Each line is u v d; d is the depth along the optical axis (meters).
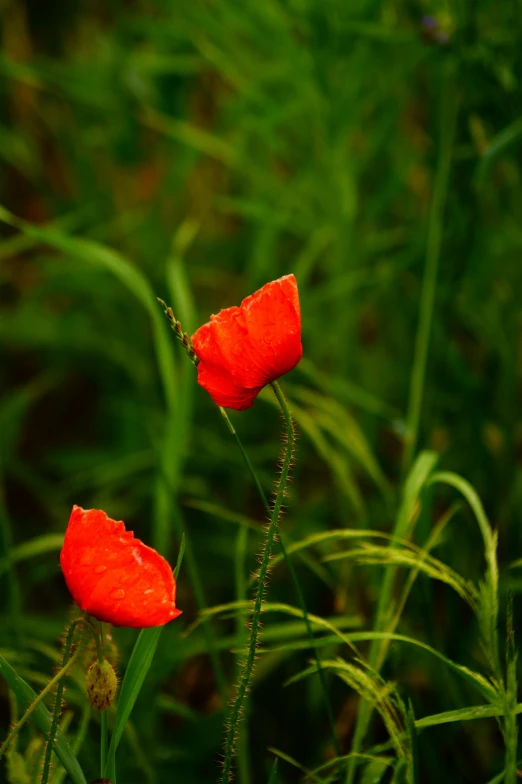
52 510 1.42
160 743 1.02
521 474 1.21
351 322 1.38
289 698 1.11
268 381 0.77
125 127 1.57
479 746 1.00
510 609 0.81
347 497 1.16
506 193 1.32
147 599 0.73
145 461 1.37
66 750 0.77
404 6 1.21
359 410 1.39
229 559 1.31
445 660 0.80
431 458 0.95
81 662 0.90
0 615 1.19
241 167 1.48
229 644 0.97
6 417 1.47
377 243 1.38
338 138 1.30
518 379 1.39
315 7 1.22
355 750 0.88
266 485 1.38
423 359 1.05
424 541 0.95
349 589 1.06
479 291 1.35
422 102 1.51
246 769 0.93
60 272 1.53
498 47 1.10
